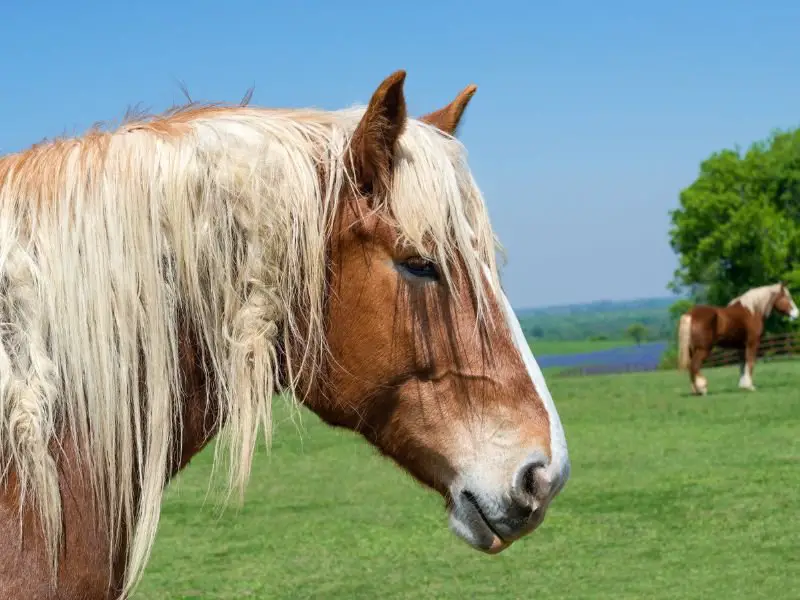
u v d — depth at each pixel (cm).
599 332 18288
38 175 218
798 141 5197
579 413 1700
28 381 205
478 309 231
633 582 570
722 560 618
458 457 233
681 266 5412
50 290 209
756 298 2189
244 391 223
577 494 870
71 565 206
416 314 229
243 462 222
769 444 1184
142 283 217
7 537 199
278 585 583
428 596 553
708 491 866
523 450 231
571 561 627
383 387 233
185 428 228
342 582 587
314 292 226
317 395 236
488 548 235
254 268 224
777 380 2439
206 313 224
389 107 226
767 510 774
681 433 1334
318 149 235
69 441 209
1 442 202
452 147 240
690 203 5247
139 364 218
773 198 5209
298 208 225
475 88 268
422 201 224
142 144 223
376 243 229
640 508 797
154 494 215
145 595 557
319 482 1001
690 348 2094
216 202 223
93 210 215
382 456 255
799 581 563
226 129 231
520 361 238
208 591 567
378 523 779
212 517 808
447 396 233
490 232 238
